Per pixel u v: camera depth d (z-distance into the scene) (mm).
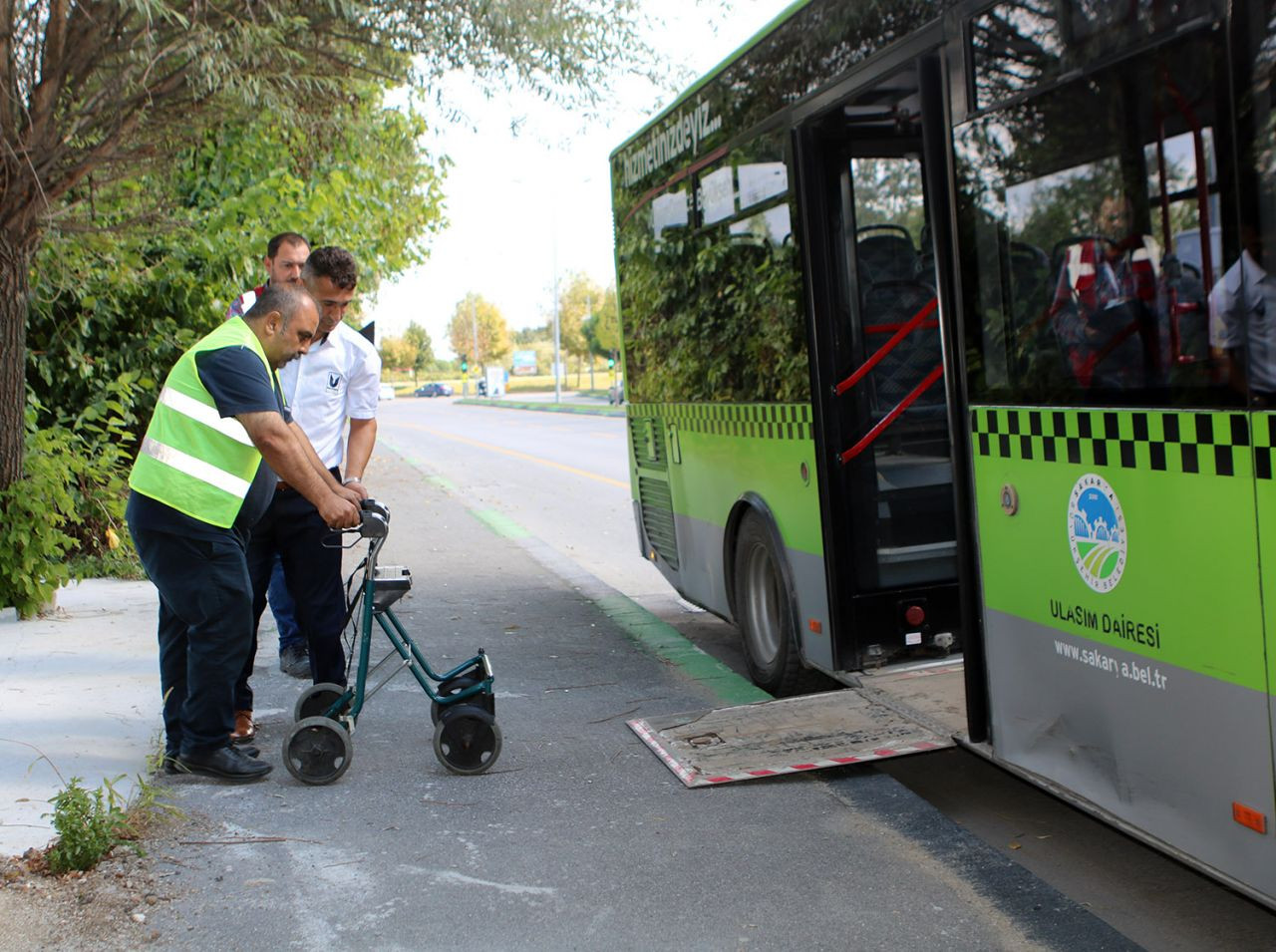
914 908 3951
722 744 5379
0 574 7691
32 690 6219
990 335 4309
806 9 5602
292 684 6676
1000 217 4219
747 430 6691
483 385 95375
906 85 5543
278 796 4938
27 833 4383
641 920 3879
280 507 5438
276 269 6047
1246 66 3162
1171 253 3439
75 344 10438
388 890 4086
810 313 5816
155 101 8984
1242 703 3270
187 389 4773
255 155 11703
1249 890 3309
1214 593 3340
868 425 5945
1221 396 3285
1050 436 4008
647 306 8234
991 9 4211
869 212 6078
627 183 8461
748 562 6871
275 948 3684
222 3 8531
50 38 7930
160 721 5734
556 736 5789
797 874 4207
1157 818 3639
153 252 10781
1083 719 3949
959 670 6012
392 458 25344
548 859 4340
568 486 18422
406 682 6750
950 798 5160
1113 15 3633
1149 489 3564
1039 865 4449
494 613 8727
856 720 5414
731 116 6543
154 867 4215
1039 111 3977
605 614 8672
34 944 3650
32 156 7773
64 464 8625
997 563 4352
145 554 4855
